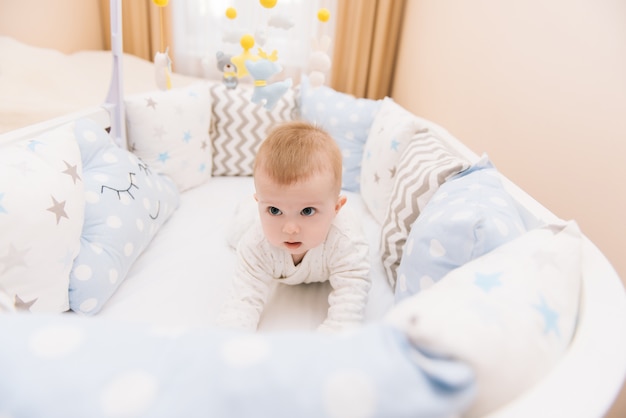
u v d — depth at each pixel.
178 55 2.34
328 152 0.86
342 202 0.95
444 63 1.74
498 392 0.43
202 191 1.58
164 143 1.46
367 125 1.66
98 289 0.91
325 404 0.35
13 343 0.37
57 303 0.84
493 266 0.61
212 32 2.26
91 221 0.98
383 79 2.35
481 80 1.45
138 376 0.35
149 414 0.33
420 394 0.35
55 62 1.87
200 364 0.37
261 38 1.54
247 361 0.37
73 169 0.93
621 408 0.96
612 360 0.47
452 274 0.62
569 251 0.62
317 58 1.43
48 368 0.35
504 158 1.31
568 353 0.49
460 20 1.61
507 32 1.30
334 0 2.18
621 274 0.87
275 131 0.89
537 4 1.16
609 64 0.91
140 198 1.15
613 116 0.89
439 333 0.40
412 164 1.15
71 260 0.87
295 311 0.96
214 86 1.74
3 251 0.73
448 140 1.30
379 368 0.36
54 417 0.33
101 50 2.46
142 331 0.41
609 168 0.90
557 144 1.07
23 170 0.81
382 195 1.37
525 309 0.51
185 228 1.29
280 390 0.35
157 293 0.98
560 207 1.06
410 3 2.13
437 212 0.87
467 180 0.93
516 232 0.75
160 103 1.46
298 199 0.81
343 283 0.93
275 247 0.92
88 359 0.36
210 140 1.70
